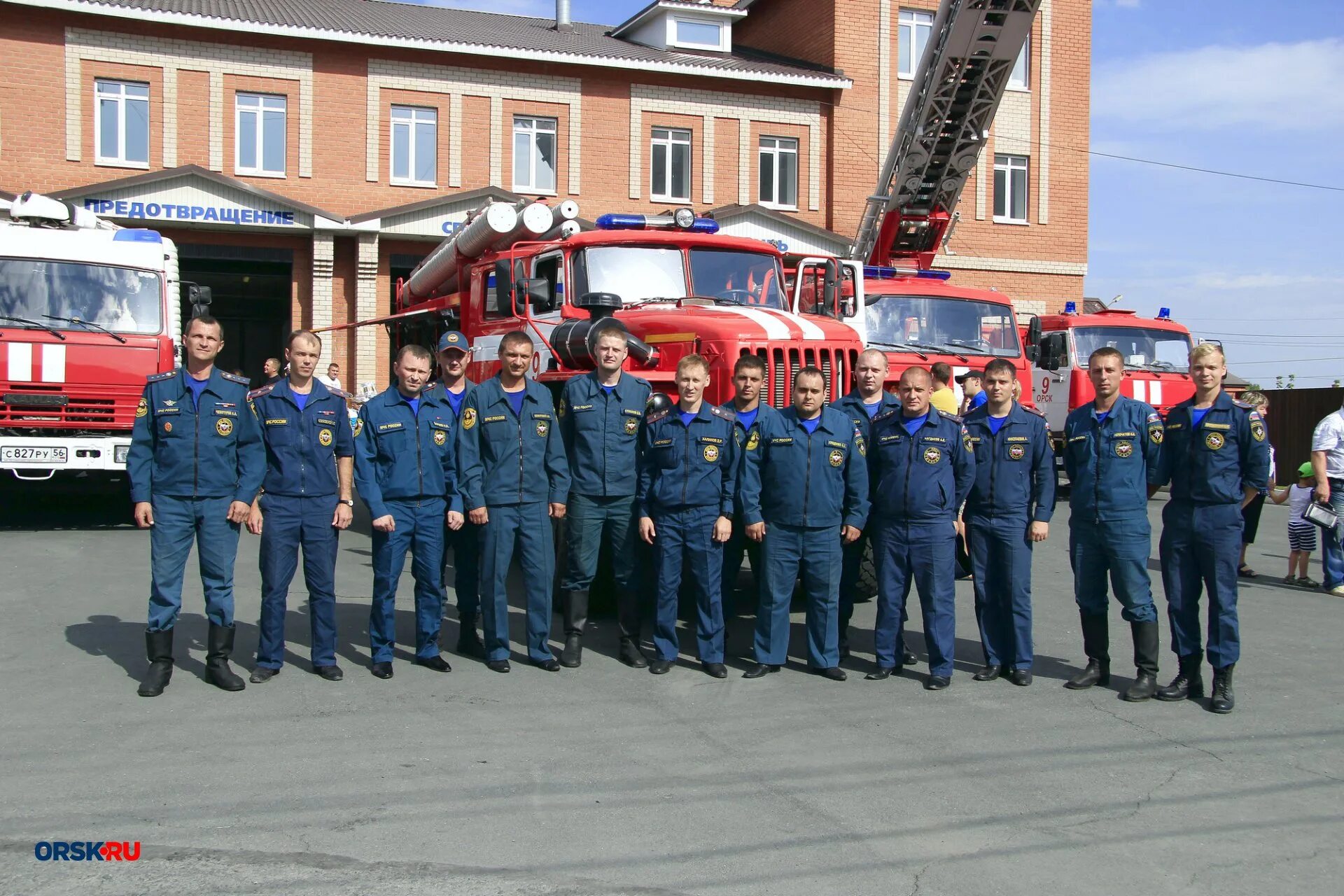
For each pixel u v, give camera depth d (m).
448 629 7.98
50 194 20.88
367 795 4.68
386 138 23.59
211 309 29.73
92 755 5.11
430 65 23.73
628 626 7.08
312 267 22.91
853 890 3.88
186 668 6.68
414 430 6.67
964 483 6.74
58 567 9.90
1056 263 28.20
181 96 22.31
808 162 26.25
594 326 7.70
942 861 4.13
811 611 6.82
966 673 7.00
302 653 7.12
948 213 16.56
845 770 5.10
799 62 27.41
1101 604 6.68
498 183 24.22
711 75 25.16
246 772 4.93
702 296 9.55
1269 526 15.58
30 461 11.70
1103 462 6.54
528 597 6.85
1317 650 7.73
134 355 12.16
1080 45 28.28
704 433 6.78
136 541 11.66
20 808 4.47
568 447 7.02
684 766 5.12
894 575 6.77
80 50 21.62
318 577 6.51
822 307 10.43
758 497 6.77
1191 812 4.64
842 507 6.82
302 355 6.43
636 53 25.59
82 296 12.11
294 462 6.40
